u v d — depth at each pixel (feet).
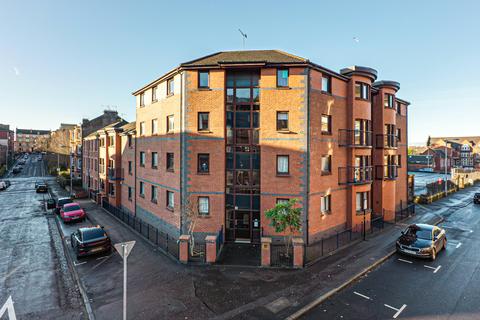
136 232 60.85
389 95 71.82
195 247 49.98
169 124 60.18
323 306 30.63
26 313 30.19
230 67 51.65
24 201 107.76
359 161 62.59
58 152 194.80
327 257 44.45
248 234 52.85
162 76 60.29
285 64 50.44
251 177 52.75
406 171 86.84
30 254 48.80
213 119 52.49
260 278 36.91
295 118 51.01
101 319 28.40
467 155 256.73
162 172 61.31
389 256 45.37
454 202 98.89
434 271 39.88
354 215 59.77
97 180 109.50
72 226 68.03
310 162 51.03
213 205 52.44
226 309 29.76
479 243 53.21
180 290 33.99
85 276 38.93
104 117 139.13
